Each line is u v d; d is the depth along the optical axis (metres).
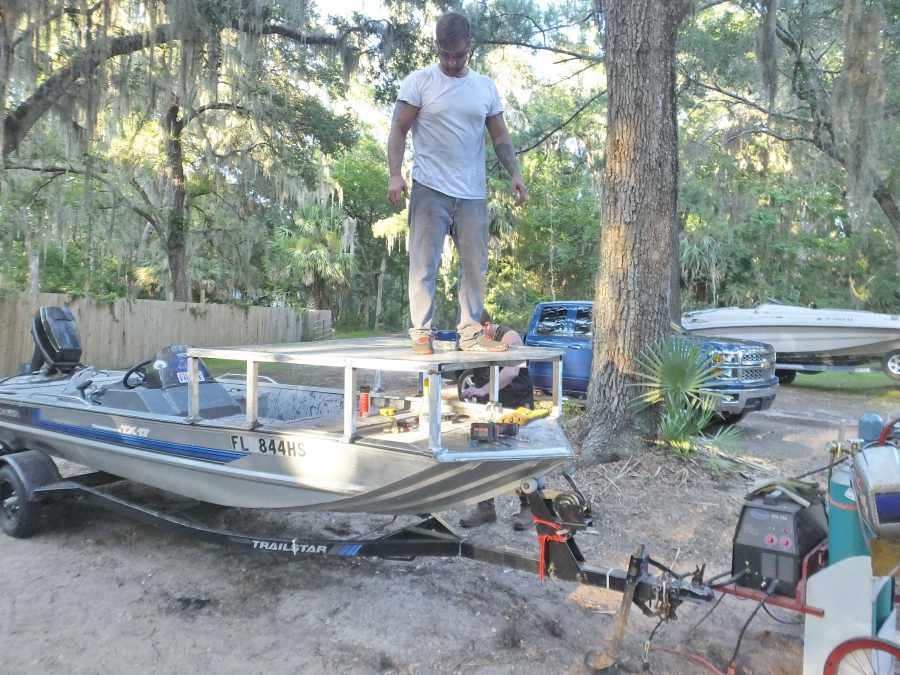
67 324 6.93
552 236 30.28
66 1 14.33
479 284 4.31
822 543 3.10
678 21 7.13
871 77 13.41
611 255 7.11
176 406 4.99
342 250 38.88
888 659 2.74
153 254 25.06
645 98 6.91
